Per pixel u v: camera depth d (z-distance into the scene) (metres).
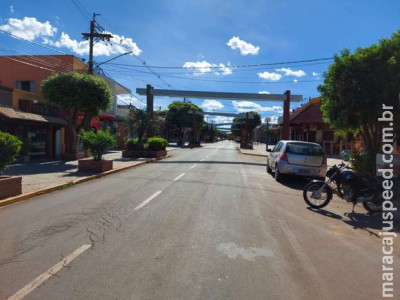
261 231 6.68
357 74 11.98
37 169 16.80
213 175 15.95
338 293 4.18
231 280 4.43
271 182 14.29
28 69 28.84
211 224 7.06
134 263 4.90
